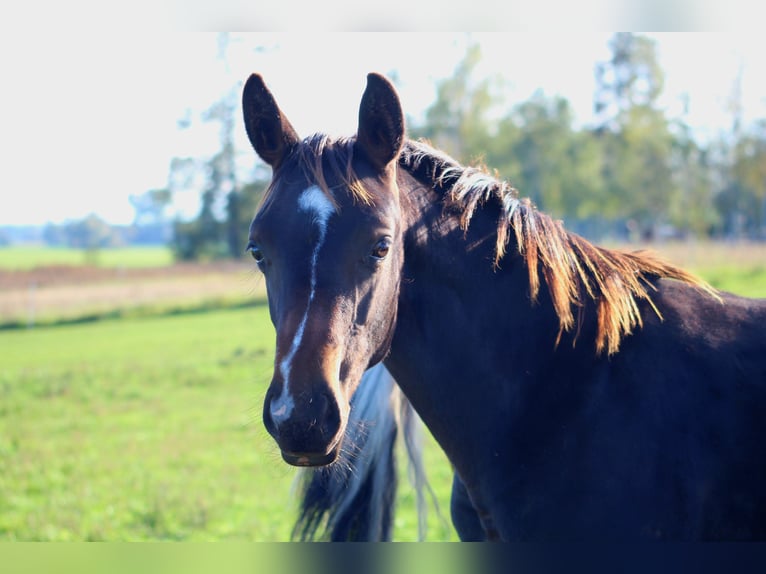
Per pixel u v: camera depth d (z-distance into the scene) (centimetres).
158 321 1891
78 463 713
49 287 2652
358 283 217
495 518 258
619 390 243
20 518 563
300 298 211
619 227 4812
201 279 2777
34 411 948
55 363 1302
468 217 256
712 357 245
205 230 4184
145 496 608
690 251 2333
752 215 4547
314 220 214
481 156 290
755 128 3797
